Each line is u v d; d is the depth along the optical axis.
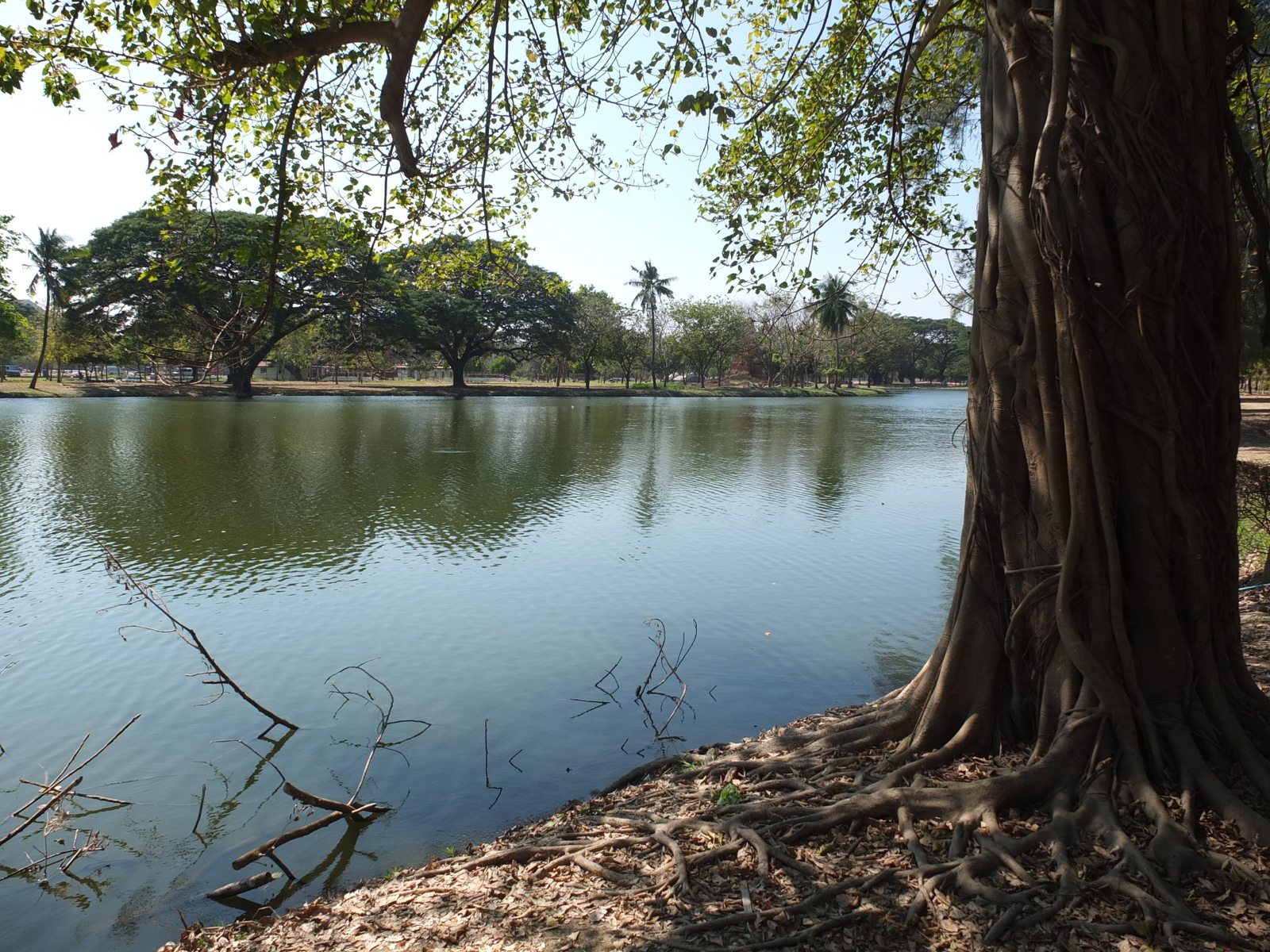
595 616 11.88
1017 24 5.25
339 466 26.62
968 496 5.85
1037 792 4.64
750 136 9.95
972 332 5.93
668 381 108.75
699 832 4.88
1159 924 3.61
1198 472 4.94
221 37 6.38
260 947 4.44
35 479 22.58
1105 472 4.86
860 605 12.57
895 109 7.61
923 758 5.25
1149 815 4.28
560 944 3.96
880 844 4.49
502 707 8.82
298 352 74.75
